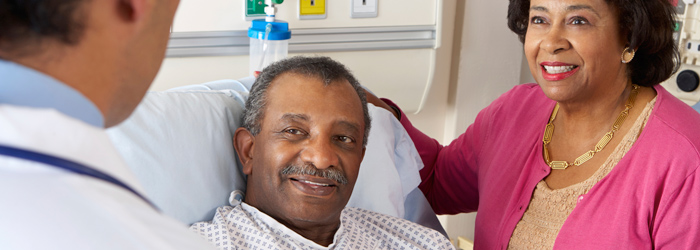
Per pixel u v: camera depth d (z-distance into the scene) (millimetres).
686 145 1265
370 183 1646
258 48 2000
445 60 2475
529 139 1541
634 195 1312
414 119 2500
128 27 459
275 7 2006
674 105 1360
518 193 1494
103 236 389
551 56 1335
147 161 1296
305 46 2096
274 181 1273
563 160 1462
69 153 397
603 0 1279
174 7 509
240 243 1266
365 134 1414
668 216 1275
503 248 1504
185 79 1991
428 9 2264
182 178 1334
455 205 1918
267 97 1312
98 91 454
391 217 1495
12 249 371
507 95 1700
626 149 1353
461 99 2502
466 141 1797
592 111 1401
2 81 403
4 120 379
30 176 388
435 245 1449
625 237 1303
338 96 1297
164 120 1341
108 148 431
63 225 382
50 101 413
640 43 1305
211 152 1394
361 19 2156
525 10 1557
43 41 412
